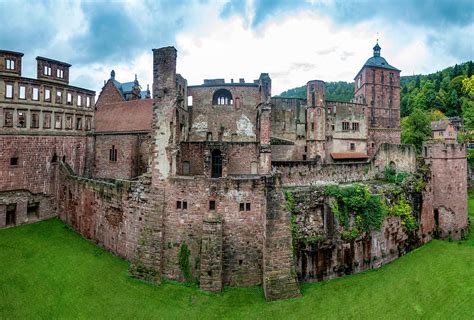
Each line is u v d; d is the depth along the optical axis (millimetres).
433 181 44438
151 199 30938
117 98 67625
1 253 32500
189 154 43375
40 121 43781
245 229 29969
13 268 29906
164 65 31453
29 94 42500
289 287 27641
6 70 40312
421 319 24469
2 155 39875
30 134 42562
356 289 28984
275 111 61344
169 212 30484
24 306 25062
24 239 36469
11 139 40688
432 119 107812
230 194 29906
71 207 41844
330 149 66000
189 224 30109
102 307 25828
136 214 32062
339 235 32344
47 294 26812
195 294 27969
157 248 30047
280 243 28109
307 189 33188
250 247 29969
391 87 82250
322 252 31406
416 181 41406
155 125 31422
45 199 43875
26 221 41531
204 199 29906
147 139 48188
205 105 53156
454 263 33906
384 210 35062
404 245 37719
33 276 29016
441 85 133500
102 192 36188
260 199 30078
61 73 46812
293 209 31219
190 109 53312
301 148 61906
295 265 30234
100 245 36562
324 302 26750
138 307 26047
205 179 29969
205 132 52688
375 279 31000
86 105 50969
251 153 44156
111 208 34938
